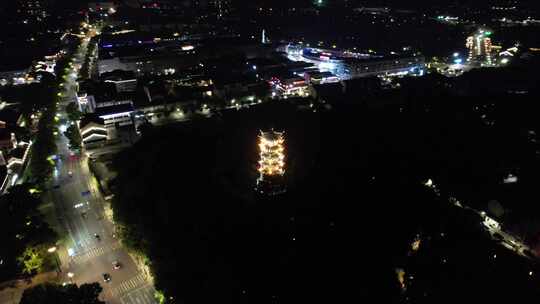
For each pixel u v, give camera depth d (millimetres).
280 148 153875
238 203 150125
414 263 127312
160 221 136625
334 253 129625
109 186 168500
